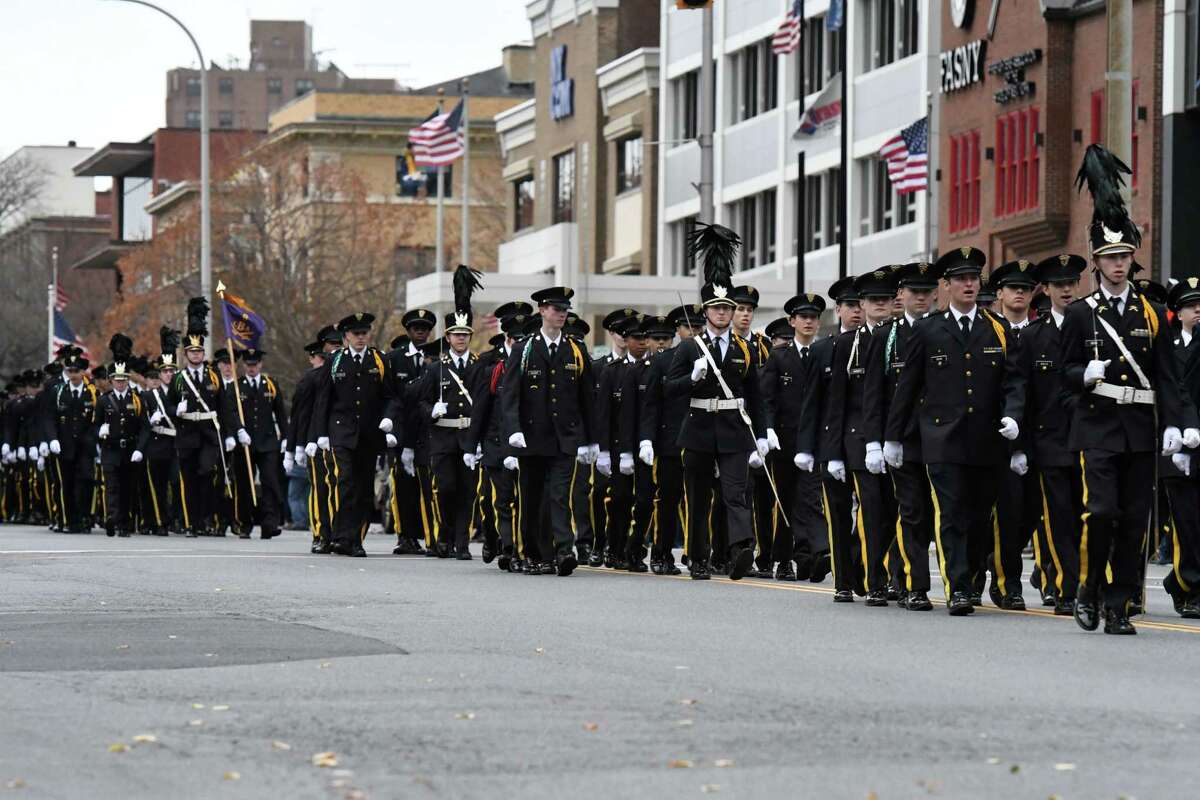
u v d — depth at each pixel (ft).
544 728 76.54
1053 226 309.22
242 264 519.19
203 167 409.49
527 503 153.07
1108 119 193.16
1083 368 111.55
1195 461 122.52
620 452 160.04
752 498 158.10
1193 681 90.74
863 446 127.24
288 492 275.18
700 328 168.96
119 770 68.69
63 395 261.03
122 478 242.37
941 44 340.39
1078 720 79.00
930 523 124.57
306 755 71.10
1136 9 296.30
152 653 99.35
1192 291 131.75
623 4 487.61
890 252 361.10
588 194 491.31
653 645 102.83
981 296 145.38
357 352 184.24
